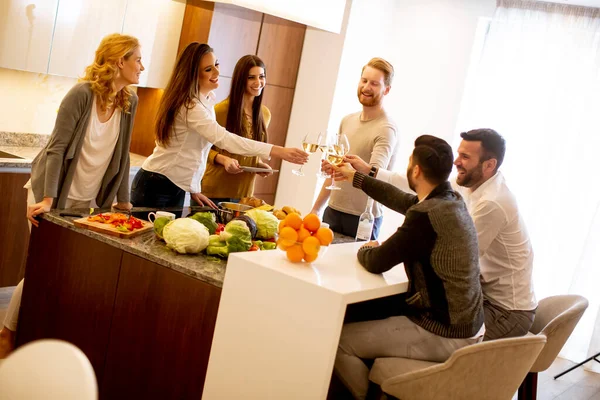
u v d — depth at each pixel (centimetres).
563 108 586
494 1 627
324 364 229
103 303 283
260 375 242
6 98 457
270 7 292
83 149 319
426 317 258
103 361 284
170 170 365
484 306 319
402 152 676
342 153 334
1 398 92
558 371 527
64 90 489
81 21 446
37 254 303
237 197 415
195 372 261
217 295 255
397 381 244
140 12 479
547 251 586
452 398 243
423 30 657
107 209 327
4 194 412
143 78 496
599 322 540
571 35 584
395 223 684
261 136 417
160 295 268
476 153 313
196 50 354
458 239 247
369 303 296
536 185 593
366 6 614
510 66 608
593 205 571
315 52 607
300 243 251
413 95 666
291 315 235
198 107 355
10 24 410
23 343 308
